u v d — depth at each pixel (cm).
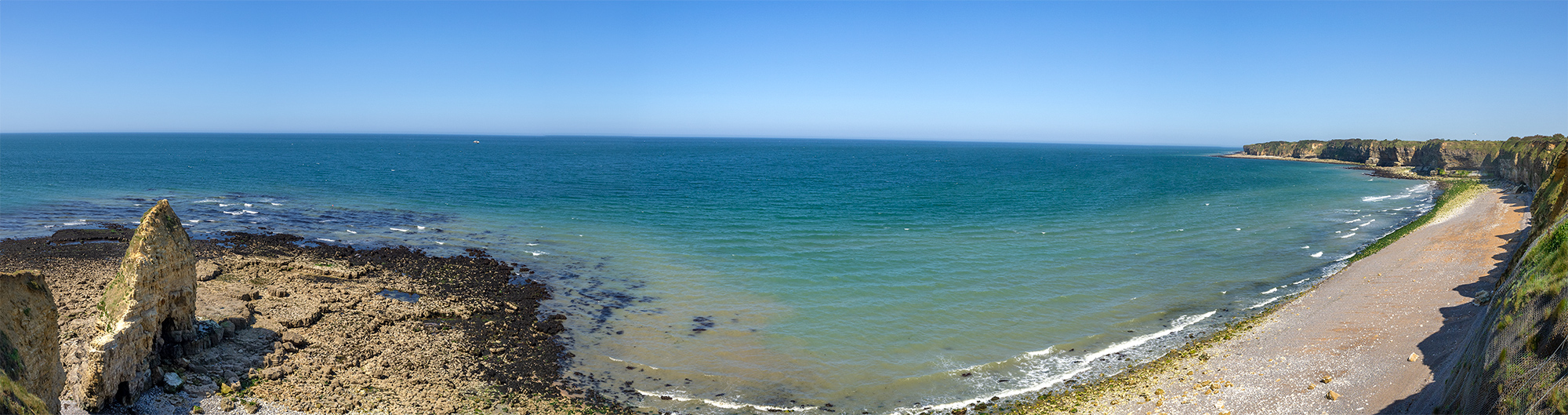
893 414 2458
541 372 2780
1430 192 10062
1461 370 2008
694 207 7594
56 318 2011
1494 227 5009
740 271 4428
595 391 2617
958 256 4919
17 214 6109
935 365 2886
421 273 4266
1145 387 2591
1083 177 13650
